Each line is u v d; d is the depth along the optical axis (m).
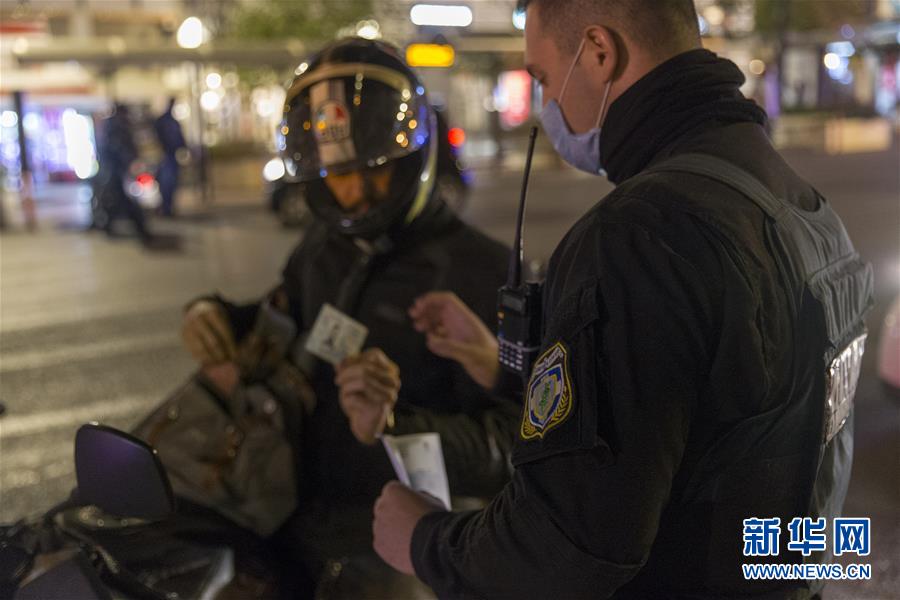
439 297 2.04
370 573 1.90
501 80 33.72
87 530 1.85
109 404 5.57
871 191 15.87
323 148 2.09
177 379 6.05
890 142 27.83
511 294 1.44
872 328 6.68
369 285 2.18
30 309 8.41
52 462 4.69
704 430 1.19
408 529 1.44
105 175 13.03
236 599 1.84
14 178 21.75
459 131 16.47
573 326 1.17
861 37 24.91
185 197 19.47
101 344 7.02
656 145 1.33
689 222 1.17
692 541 1.22
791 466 1.24
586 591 1.16
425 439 1.79
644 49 1.33
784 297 1.21
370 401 1.89
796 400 1.22
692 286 1.14
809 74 31.47
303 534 2.04
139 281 9.73
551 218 13.84
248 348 2.14
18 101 15.07
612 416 1.14
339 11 24.69
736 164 1.28
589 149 1.43
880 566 3.40
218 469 1.99
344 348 2.10
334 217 2.15
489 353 1.99
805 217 1.32
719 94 1.33
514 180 21.02
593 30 1.34
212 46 16.48
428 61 16.11
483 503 2.00
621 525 1.13
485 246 2.21
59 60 15.62
